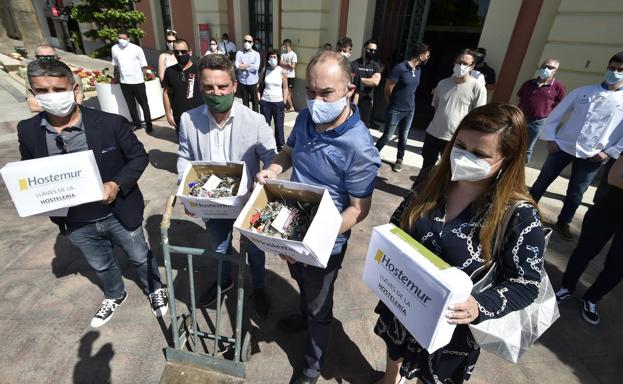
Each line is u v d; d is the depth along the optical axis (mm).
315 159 1455
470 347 1316
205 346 2102
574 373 2082
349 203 1554
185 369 1929
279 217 1408
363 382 1969
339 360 2088
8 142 5270
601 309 2561
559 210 4000
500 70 5262
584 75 4391
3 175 1407
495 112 1047
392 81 4375
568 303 2602
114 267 2225
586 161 3148
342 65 1262
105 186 1735
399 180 4641
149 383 1904
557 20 4449
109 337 2154
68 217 1856
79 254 2904
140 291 2525
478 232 1144
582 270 2416
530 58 4957
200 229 3322
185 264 2834
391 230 1263
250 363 2027
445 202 1231
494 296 1078
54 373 1938
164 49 12875
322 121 1354
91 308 2369
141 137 5914
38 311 2326
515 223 1075
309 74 1293
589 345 2270
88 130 1728
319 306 1655
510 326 1135
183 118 1997
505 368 2086
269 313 2385
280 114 5566
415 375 1516
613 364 2148
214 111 1844
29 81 1517
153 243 3107
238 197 1599
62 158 1524
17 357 2014
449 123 3680
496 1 5062
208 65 1688
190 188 1777
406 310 1174
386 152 5645
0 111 6855
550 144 3398
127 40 5633
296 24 7395
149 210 3633
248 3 9305
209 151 2012
